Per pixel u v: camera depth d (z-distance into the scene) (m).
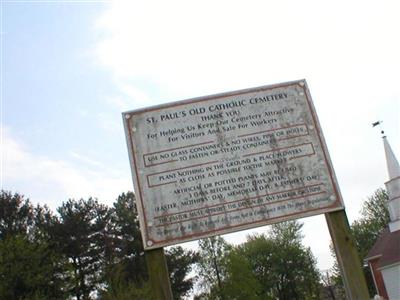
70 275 51.25
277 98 8.41
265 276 82.25
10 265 43.56
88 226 59.34
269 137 8.13
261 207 7.69
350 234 7.89
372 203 86.62
